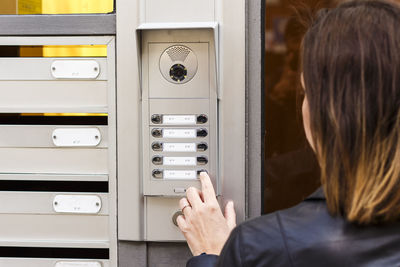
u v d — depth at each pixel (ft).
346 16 2.37
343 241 2.24
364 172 2.22
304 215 2.45
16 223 4.28
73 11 4.27
